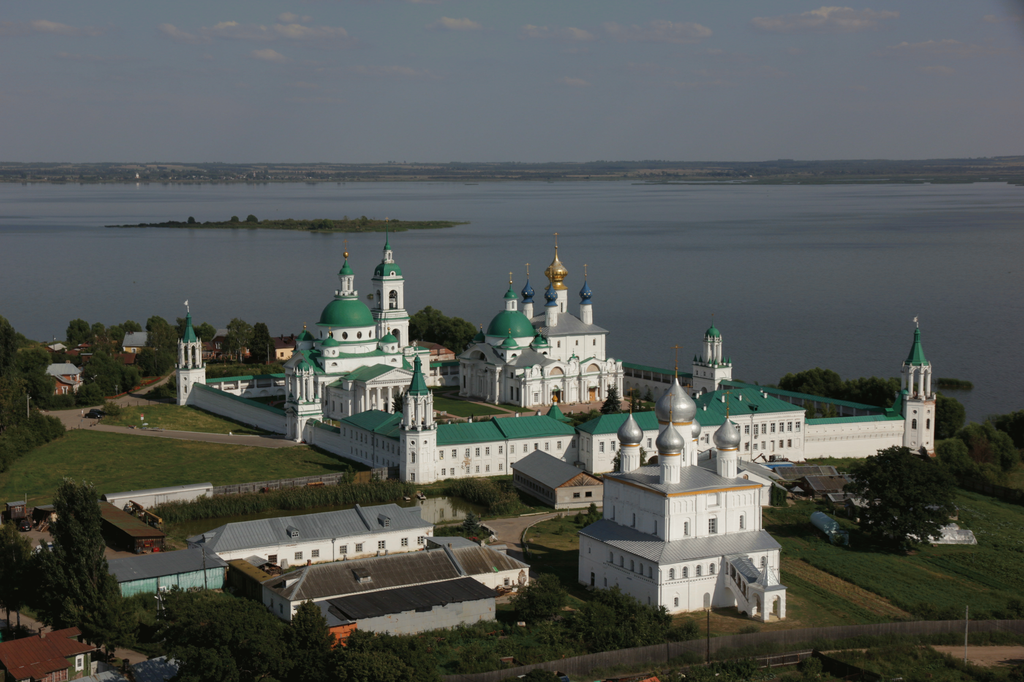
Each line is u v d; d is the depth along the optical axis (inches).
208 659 4611.2
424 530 6712.6
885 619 5812.0
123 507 7608.3
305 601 5457.7
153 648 5280.5
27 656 4808.1
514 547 7017.7
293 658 4805.6
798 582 6358.3
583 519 7514.8
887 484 7052.2
